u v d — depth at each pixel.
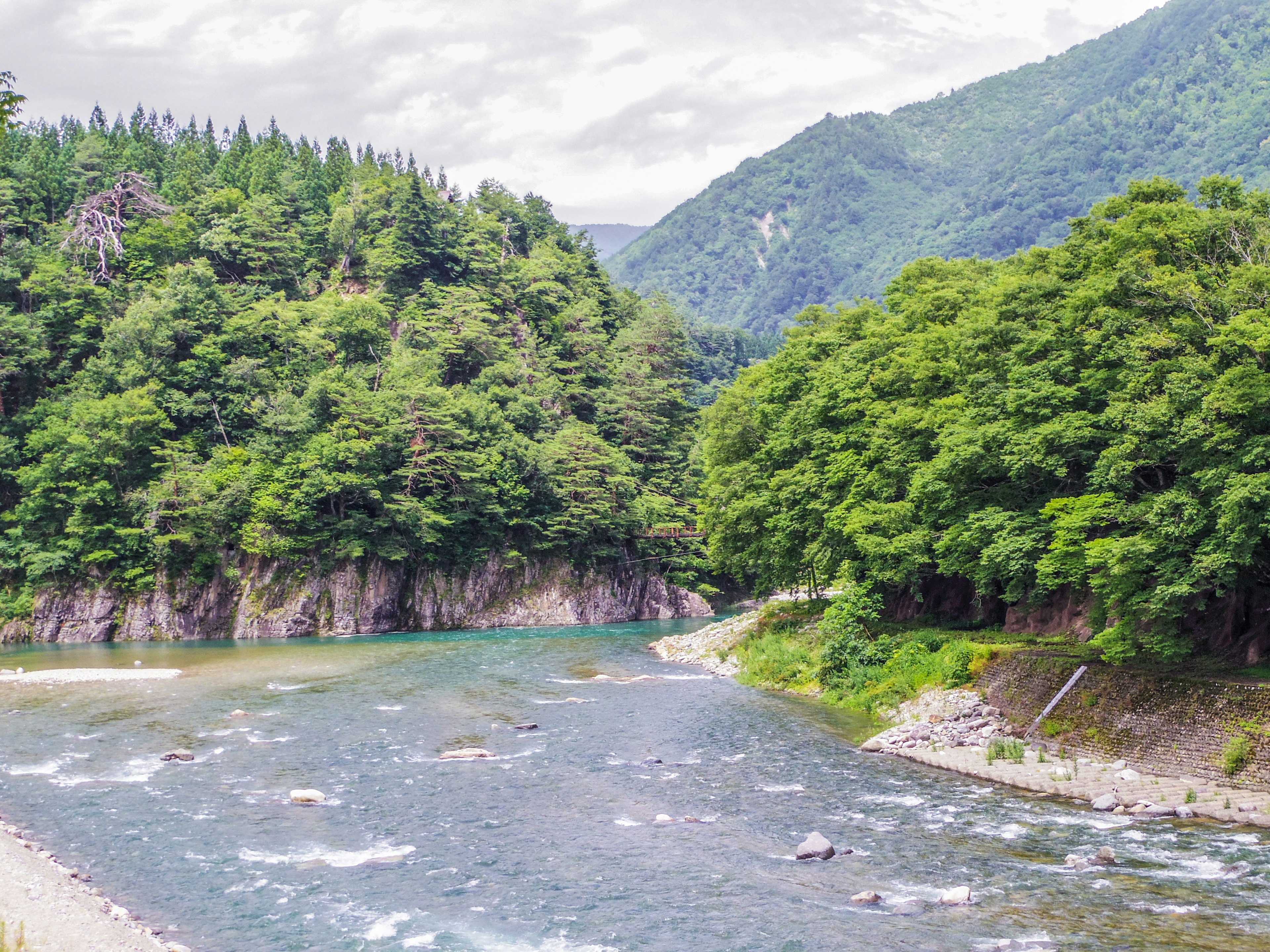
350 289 156.88
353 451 104.56
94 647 90.75
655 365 159.25
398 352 129.75
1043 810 32.50
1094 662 41.34
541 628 110.69
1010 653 46.44
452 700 56.22
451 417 114.12
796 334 83.88
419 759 41.59
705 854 29.08
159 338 111.56
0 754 42.62
